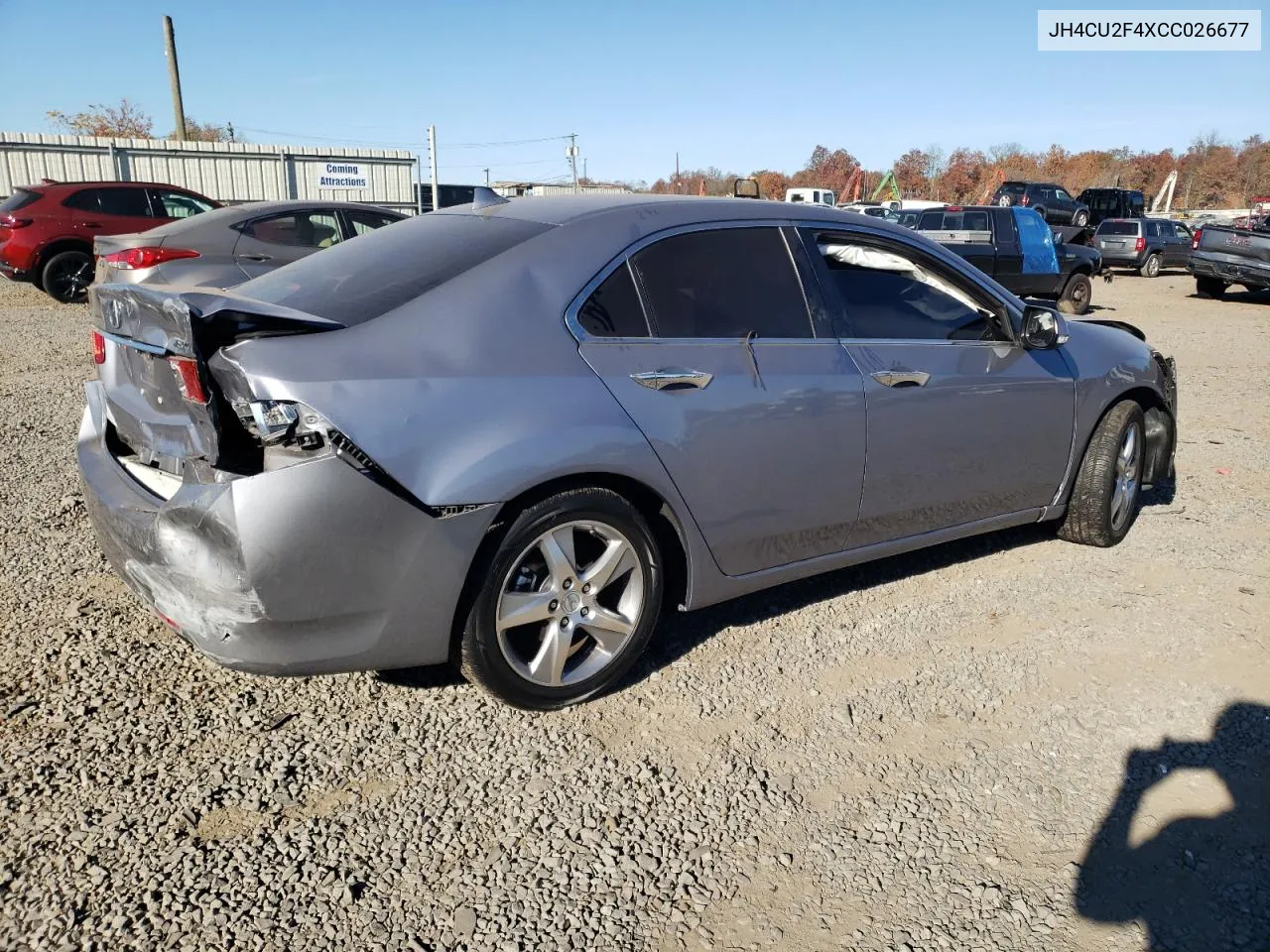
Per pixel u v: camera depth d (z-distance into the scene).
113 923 2.26
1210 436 7.27
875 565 4.57
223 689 3.26
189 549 2.68
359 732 3.06
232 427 2.63
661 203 3.51
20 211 13.56
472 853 2.55
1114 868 2.58
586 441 2.95
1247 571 4.59
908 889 2.48
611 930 2.31
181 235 9.71
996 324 4.26
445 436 2.74
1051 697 3.42
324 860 2.50
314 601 2.65
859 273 3.88
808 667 3.57
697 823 2.70
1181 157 86.62
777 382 3.44
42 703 3.12
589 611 3.16
